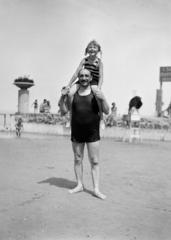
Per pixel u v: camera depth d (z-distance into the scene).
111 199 5.07
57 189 5.57
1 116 23.58
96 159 5.21
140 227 3.94
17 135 18.56
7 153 9.94
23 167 7.57
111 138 18.70
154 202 4.99
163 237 3.66
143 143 15.24
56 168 7.50
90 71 5.32
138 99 15.91
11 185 5.80
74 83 5.27
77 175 5.46
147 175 6.98
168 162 8.88
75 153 5.39
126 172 7.27
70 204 4.75
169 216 4.37
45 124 22.00
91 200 4.98
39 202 4.80
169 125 18.84
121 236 3.66
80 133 5.19
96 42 5.34
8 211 4.37
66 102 5.34
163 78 26.52
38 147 11.78
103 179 6.48
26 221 4.03
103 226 3.94
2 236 3.56
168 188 5.87
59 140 15.34
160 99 26.48
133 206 4.76
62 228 3.84
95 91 5.06
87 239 3.56
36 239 3.52
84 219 4.15
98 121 5.23
